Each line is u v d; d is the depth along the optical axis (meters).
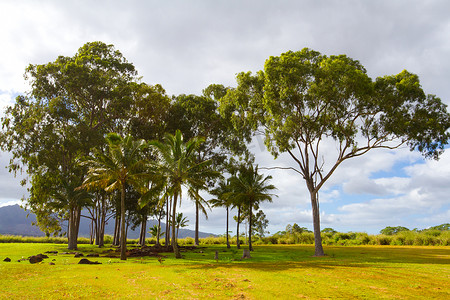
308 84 24.22
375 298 8.18
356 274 12.27
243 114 30.12
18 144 37.62
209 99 45.47
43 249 30.61
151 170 24.02
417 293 8.81
